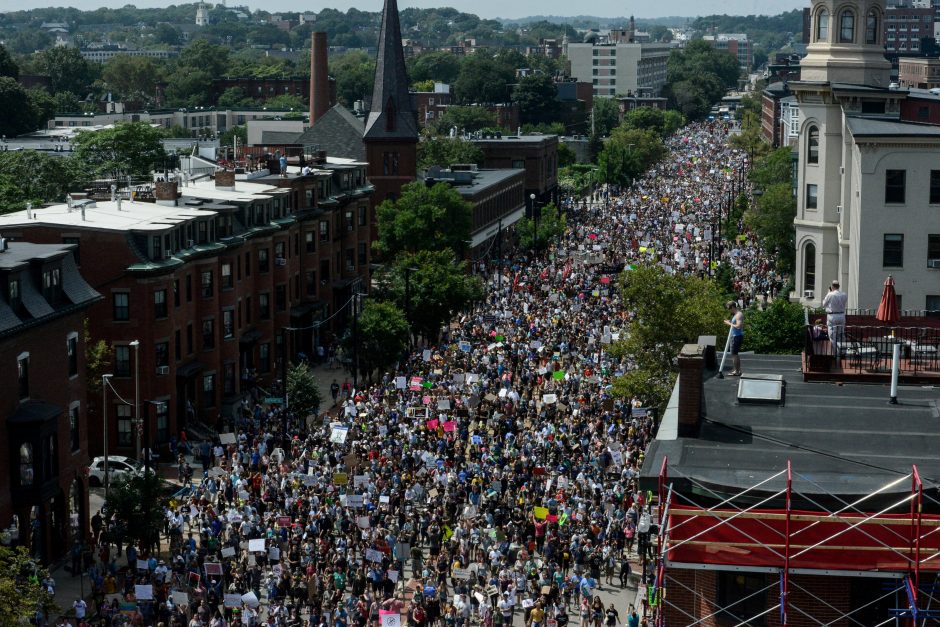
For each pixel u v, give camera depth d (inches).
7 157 6043.3
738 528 1353.3
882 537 1331.2
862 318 2011.6
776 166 7273.6
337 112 7475.4
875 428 1592.0
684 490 1419.8
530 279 5772.6
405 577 2694.4
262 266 4453.7
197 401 3934.5
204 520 2719.0
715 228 7244.1
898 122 3848.4
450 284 4768.7
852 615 1400.1
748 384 1708.9
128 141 7062.0
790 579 1401.3
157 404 3462.1
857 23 4357.8
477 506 2893.7
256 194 4503.0
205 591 2458.2
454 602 2422.5
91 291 3056.1
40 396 2819.9
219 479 3058.6
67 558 2878.9
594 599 2417.6
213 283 3966.5
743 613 1439.5
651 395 3361.2
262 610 2488.9
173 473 3484.3
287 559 2596.0
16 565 2144.4
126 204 4060.0
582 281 5644.7
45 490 2755.9
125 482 2792.8
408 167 7007.9
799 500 1360.7
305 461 3149.6
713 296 3521.2
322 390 4407.0
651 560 2635.3
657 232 7268.7
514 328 4675.2
